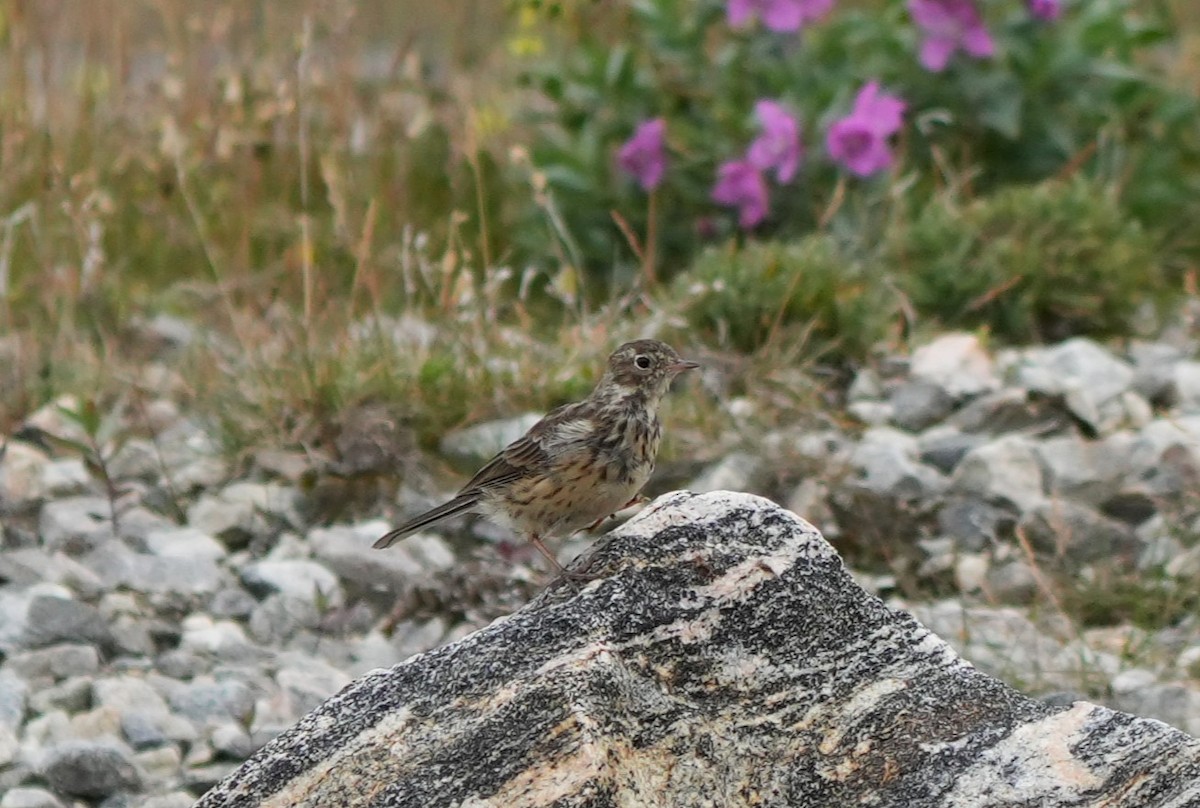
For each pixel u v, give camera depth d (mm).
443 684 6828
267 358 13539
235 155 16953
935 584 11188
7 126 16297
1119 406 13383
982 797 6645
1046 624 10562
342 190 16281
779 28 16422
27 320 14766
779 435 12703
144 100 17734
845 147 15508
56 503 11906
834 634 7062
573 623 6895
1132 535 11375
